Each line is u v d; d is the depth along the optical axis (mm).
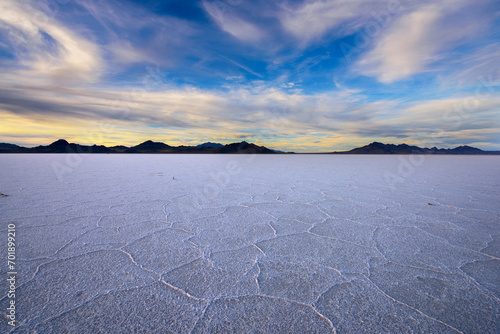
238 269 1682
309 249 2021
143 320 1176
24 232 2348
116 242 2135
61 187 4840
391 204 3586
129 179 6219
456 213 3104
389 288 1458
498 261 1802
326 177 6977
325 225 2639
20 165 10398
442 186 5258
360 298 1358
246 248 2035
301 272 1645
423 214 3059
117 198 3883
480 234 2363
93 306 1276
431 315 1220
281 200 3840
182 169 9531
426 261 1807
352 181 6078
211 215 3002
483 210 3244
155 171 8539
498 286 1477
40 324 1139
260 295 1383
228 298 1354
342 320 1181
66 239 2188
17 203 3480
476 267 1714
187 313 1229
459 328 1131
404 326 1144
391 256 1890
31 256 1847
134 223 2662
